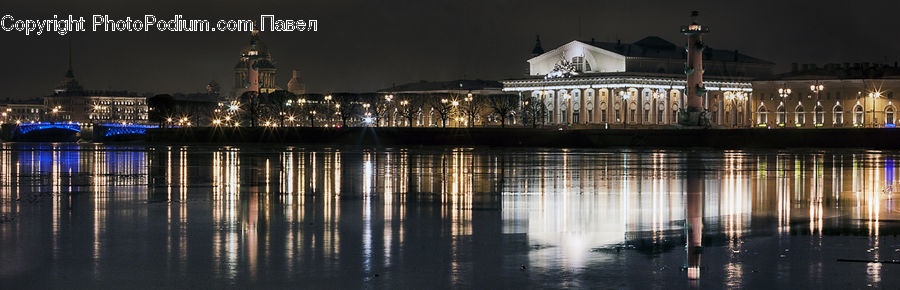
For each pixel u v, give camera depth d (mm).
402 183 77938
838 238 42375
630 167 102500
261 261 37125
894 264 36156
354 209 55719
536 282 33375
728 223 47938
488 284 33156
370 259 37594
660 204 58500
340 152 156750
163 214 52719
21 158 134750
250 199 62656
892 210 54469
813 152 149500
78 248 39969
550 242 41656
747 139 173000
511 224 47969
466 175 88500
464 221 49250
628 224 47719
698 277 33969
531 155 140750
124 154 150875
